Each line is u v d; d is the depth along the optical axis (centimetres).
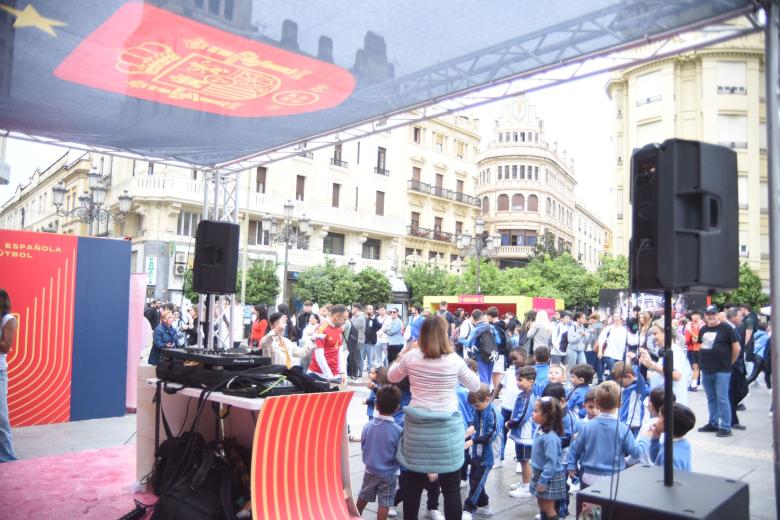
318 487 362
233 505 356
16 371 687
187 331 1300
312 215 3066
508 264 5438
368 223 3425
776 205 347
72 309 729
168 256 2508
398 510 456
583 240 7788
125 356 772
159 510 352
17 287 688
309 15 425
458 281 3141
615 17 429
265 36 449
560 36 463
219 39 446
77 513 400
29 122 635
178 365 402
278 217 2891
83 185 3316
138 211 2553
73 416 726
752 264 2973
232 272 484
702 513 226
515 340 1288
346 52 485
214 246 485
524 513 445
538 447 404
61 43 444
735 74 3022
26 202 4969
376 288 2855
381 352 1427
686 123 3109
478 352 933
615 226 3444
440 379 368
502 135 5862
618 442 378
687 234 267
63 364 721
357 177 3422
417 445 361
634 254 283
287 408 340
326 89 559
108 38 438
